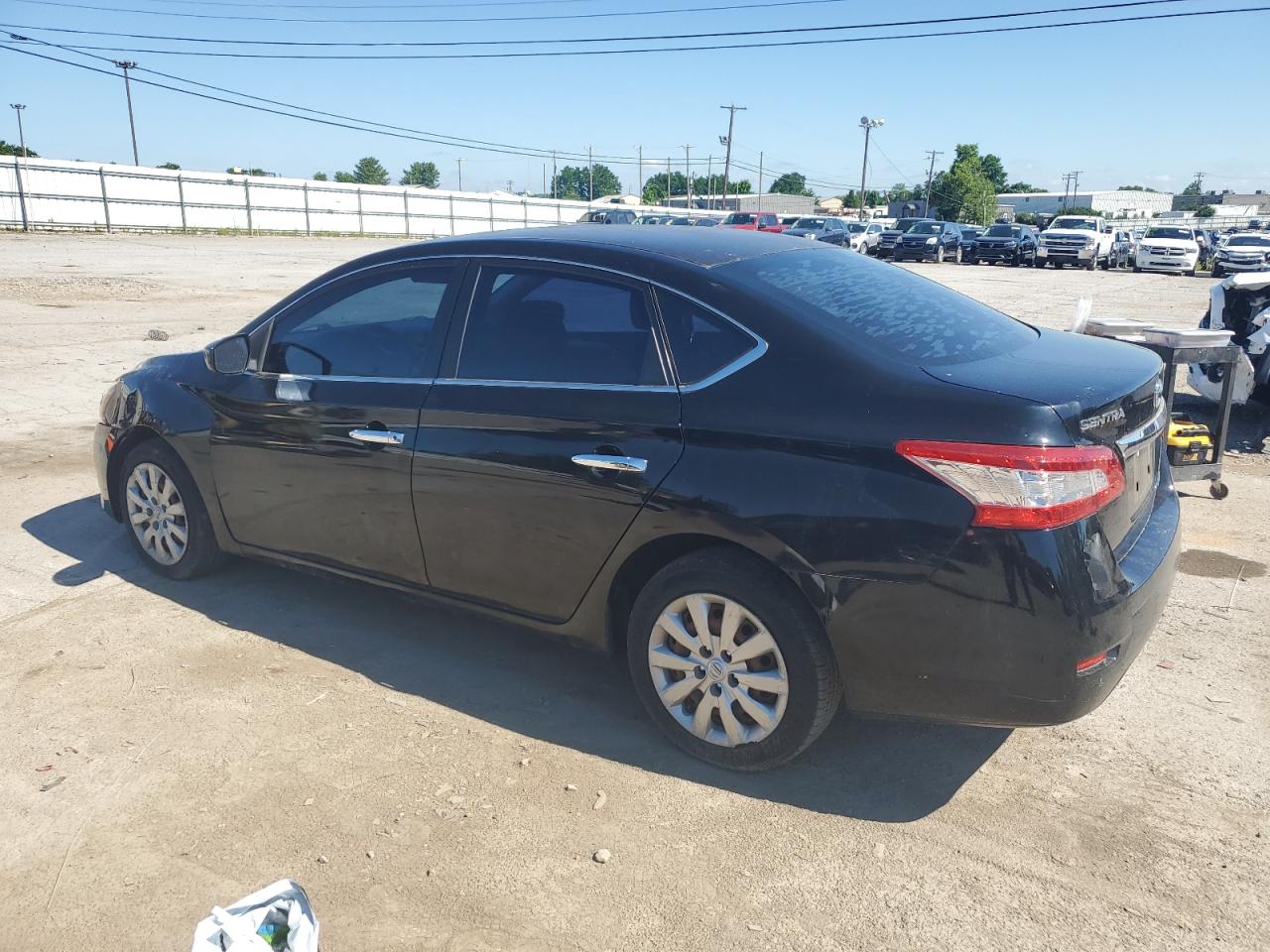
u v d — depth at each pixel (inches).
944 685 113.5
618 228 158.1
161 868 112.2
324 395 157.9
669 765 132.3
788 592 119.6
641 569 135.6
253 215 1962.4
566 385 134.7
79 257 1044.5
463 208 2378.2
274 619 175.9
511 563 141.9
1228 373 242.5
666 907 106.2
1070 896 107.6
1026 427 107.7
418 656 162.7
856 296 136.8
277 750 135.2
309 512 163.6
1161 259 1307.8
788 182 5807.1
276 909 91.8
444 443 143.5
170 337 496.7
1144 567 119.0
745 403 120.6
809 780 129.0
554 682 154.6
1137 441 123.4
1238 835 117.9
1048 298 843.4
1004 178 5905.5
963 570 108.9
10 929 103.2
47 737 137.8
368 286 159.9
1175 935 101.9
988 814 122.0
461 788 126.8
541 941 101.6
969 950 100.1
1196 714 145.3
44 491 247.6
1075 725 142.5
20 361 420.5
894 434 112.3
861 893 108.2
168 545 189.2
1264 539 220.8
